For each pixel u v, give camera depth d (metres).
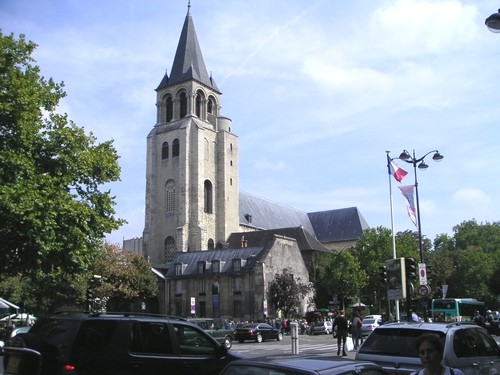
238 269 67.62
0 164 23.86
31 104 25.53
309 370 5.77
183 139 89.94
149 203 91.19
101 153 29.06
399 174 33.78
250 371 6.05
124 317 9.32
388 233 77.44
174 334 9.78
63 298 53.25
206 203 91.12
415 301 56.94
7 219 23.06
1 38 26.34
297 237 85.62
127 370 8.94
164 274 77.38
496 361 10.80
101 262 59.56
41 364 8.26
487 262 84.38
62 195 25.16
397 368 9.93
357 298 78.50
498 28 11.30
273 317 63.81
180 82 94.00
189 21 99.38
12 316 44.69
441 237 104.19
